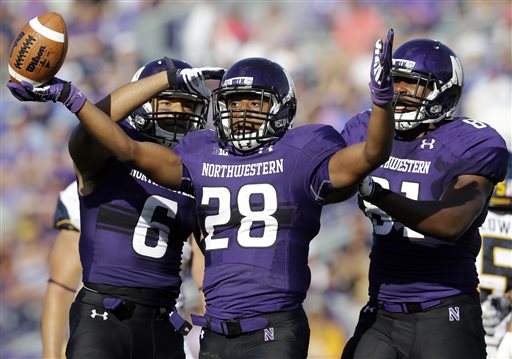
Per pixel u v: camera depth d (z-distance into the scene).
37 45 13.20
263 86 13.18
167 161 13.29
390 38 11.51
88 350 14.27
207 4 41.56
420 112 14.55
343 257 31.78
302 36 39.94
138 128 15.11
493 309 17.64
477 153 14.27
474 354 14.27
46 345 18.02
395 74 14.66
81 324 14.60
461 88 14.97
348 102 37.75
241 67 13.41
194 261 18.31
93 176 14.81
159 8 42.22
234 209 13.01
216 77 13.94
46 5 44.34
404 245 14.44
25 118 39.12
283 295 12.75
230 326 12.77
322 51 39.12
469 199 13.75
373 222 14.84
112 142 12.89
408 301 14.41
